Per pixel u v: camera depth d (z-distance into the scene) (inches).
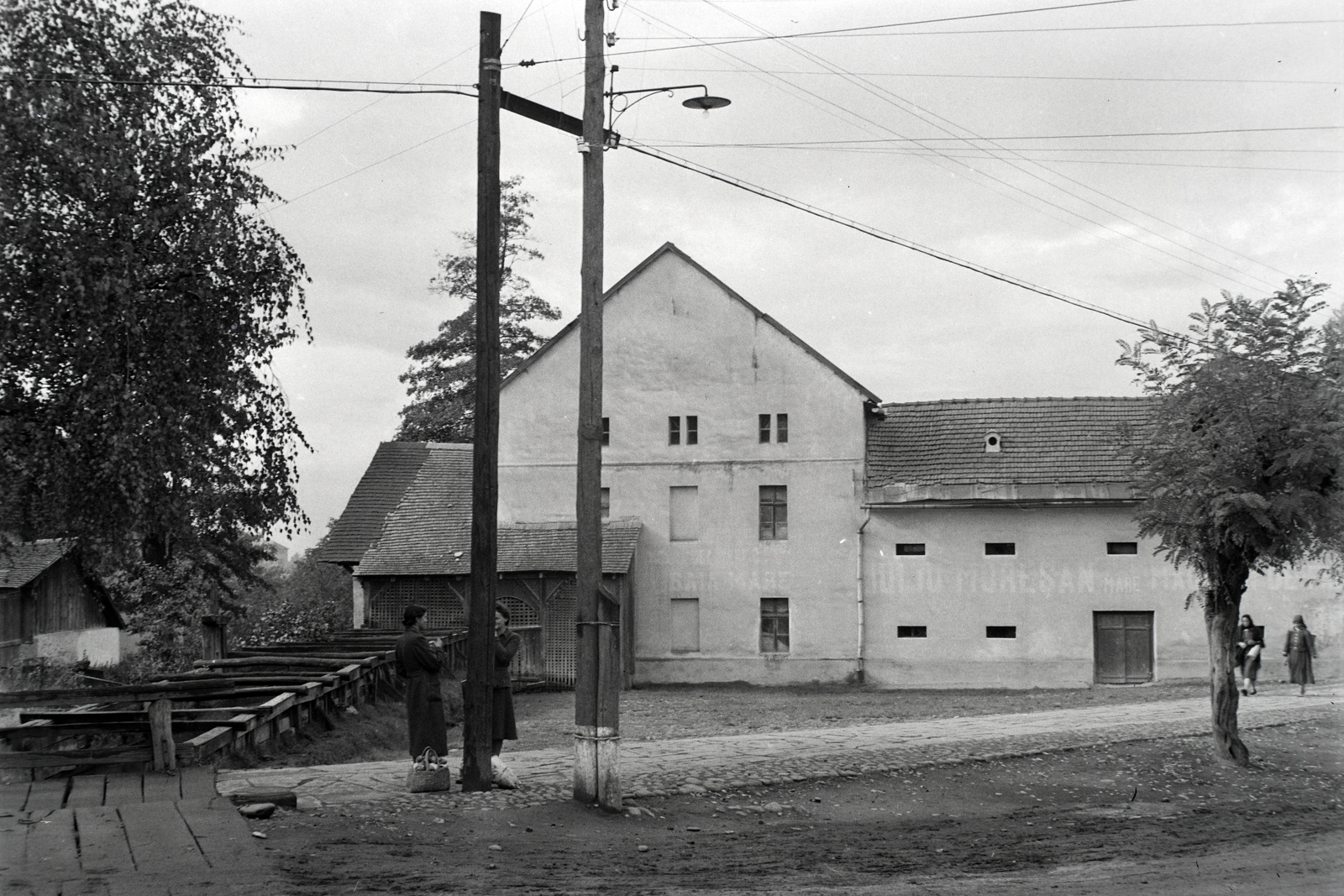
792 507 1582.2
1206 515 756.6
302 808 493.4
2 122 823.1
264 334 961.5
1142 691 1389.0
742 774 657.0
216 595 1747.0
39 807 459.5
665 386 1626.5
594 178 561.0
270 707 682.8
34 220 829.2
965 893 400.2
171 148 912.9
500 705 569.3
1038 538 1517.0
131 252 872.9
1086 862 473.7
